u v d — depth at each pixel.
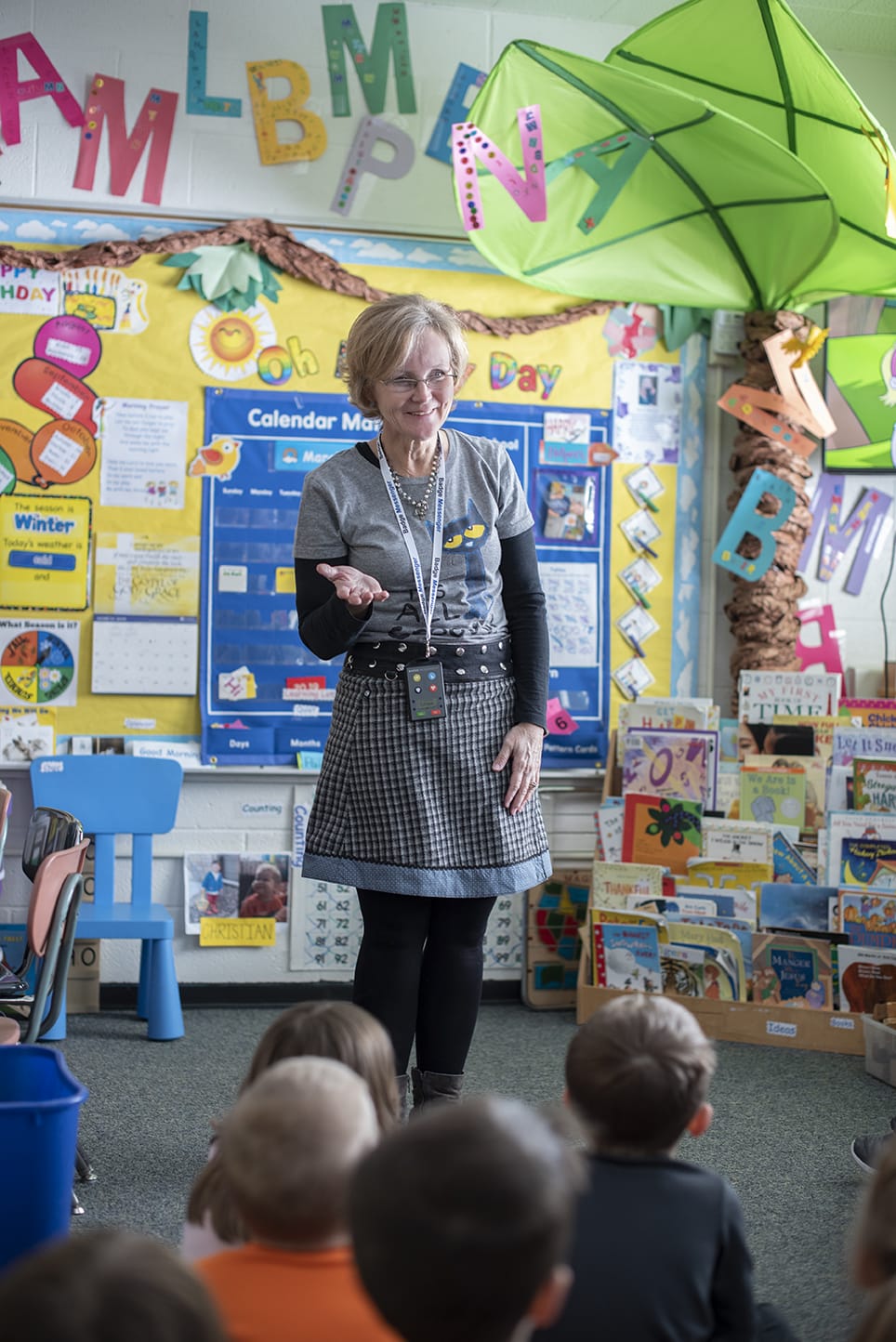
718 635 4.64
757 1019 3.94
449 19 4.41
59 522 4.22
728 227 4.29
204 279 4.25
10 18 4.17
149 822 4.13
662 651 4.58
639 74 3.83
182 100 4.27
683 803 4.19
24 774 4.20
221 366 4.30
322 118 4.35
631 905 4.12
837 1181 2.81
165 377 4.27
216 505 4.29
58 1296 0.76
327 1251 1.22
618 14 4.47
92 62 4.22
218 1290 1.19
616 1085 1.52
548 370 4.51
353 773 2.39
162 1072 3.52
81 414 4.23
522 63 3.86
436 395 2.36
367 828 2.37
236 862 4.32
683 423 4.60
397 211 4.40
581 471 4.53
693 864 4.13
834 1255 2.42
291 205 4.34
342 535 2.42
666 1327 1.41
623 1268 1.42
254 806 4.34
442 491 2.42
